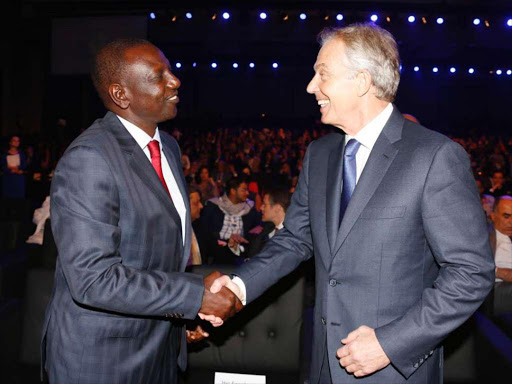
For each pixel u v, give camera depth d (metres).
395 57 1.45
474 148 17.12
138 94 1.59
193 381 2.37
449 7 13.30
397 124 1.47
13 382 2.31
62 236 1.44
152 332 1.60
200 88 23.28
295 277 2.37
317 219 1.57
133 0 13.26
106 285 1.41
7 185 8.45
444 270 1.36
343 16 13.69
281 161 12.70
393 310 1.40
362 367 1.35
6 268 3.85
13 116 17.12
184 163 9.22
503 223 3.46
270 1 13.43
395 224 1.39
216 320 1.61
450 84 22.84
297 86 23.08
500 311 2.77
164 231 1.57
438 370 1.49
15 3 13.63
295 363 2.34
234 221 4.59
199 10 14.14
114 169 1.49
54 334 1.54
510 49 15.33
